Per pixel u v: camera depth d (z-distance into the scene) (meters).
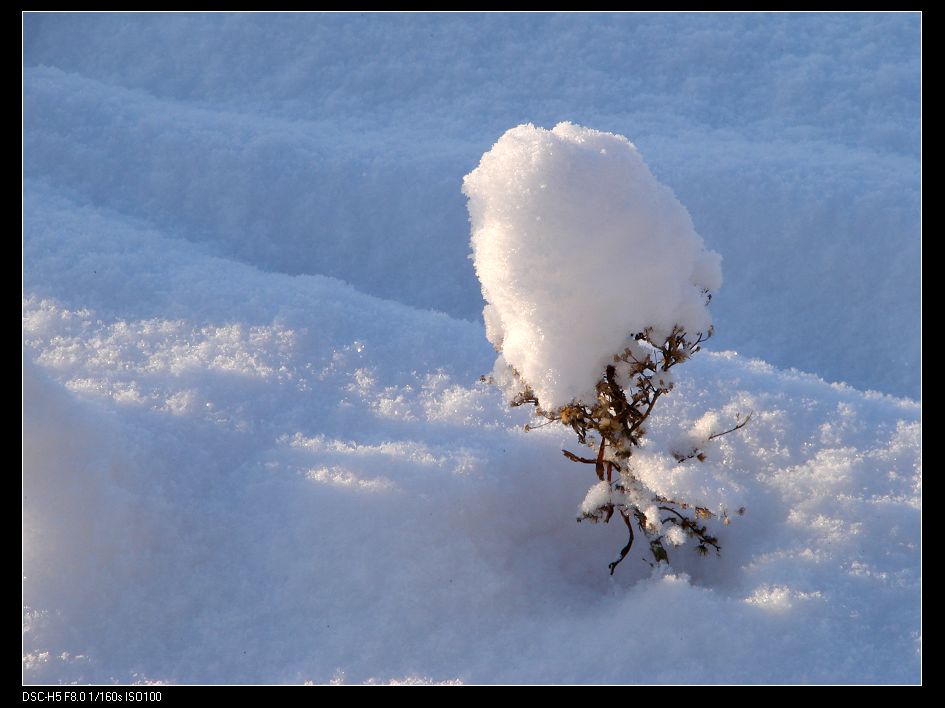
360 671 3.13
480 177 3.35
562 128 3.37
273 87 10.80
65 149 8.75
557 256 3.18
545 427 4.36
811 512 3.73
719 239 7.94
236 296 5.65
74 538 3.49
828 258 7.70
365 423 4.46
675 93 10.30
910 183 8.03
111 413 4.08
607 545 3.83
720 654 3.04
